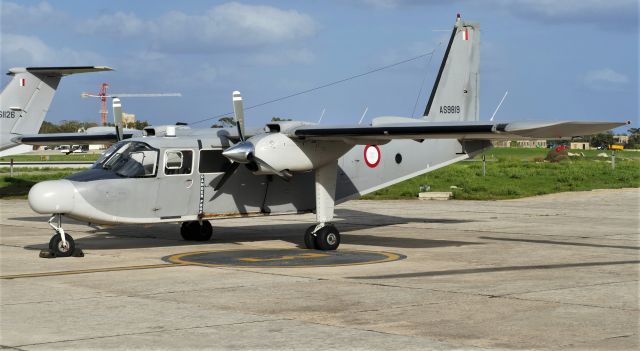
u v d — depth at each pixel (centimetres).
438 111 1952
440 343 807
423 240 1850
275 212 1767
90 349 788
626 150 11975
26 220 2419
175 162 1622
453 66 1980
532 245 1727
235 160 1567
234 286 1167
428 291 1115
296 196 1791
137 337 838
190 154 1638
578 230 2062
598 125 1298
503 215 2528
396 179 1900
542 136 1404
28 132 2953
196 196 1653
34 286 1173
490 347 789
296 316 945
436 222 2320
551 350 776
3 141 2888
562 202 3012
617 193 3359
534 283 1184
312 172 1808
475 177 4009
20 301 1048
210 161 1667
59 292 1119
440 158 1952
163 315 952
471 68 2014
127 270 1345
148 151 1597
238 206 1714
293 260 1477
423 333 852
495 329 870
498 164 5291
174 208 1628
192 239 1859
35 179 4269
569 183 3712
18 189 3753
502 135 1412
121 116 1789
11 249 1683
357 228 2162
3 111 2884
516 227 2155
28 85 2941
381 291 1116
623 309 978
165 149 1609
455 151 1959
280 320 922
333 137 1576
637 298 1054
